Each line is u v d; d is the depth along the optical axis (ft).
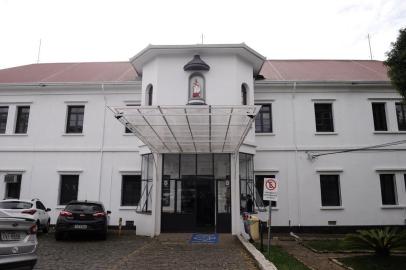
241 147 53.52
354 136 63.87
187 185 53.21
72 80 68.39
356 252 39.88
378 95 65.41
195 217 52.19
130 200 63.52
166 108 34.01
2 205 48.06
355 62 83.35
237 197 51.39
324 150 63.26
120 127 65.10
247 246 38.58
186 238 47.32
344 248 41.60
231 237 48.03
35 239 22.89
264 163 62.64
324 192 62.80
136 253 36.06
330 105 65.82
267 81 63.57
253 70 60.64
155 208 51.65
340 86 65.00
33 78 70.85
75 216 44.83
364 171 62.75
